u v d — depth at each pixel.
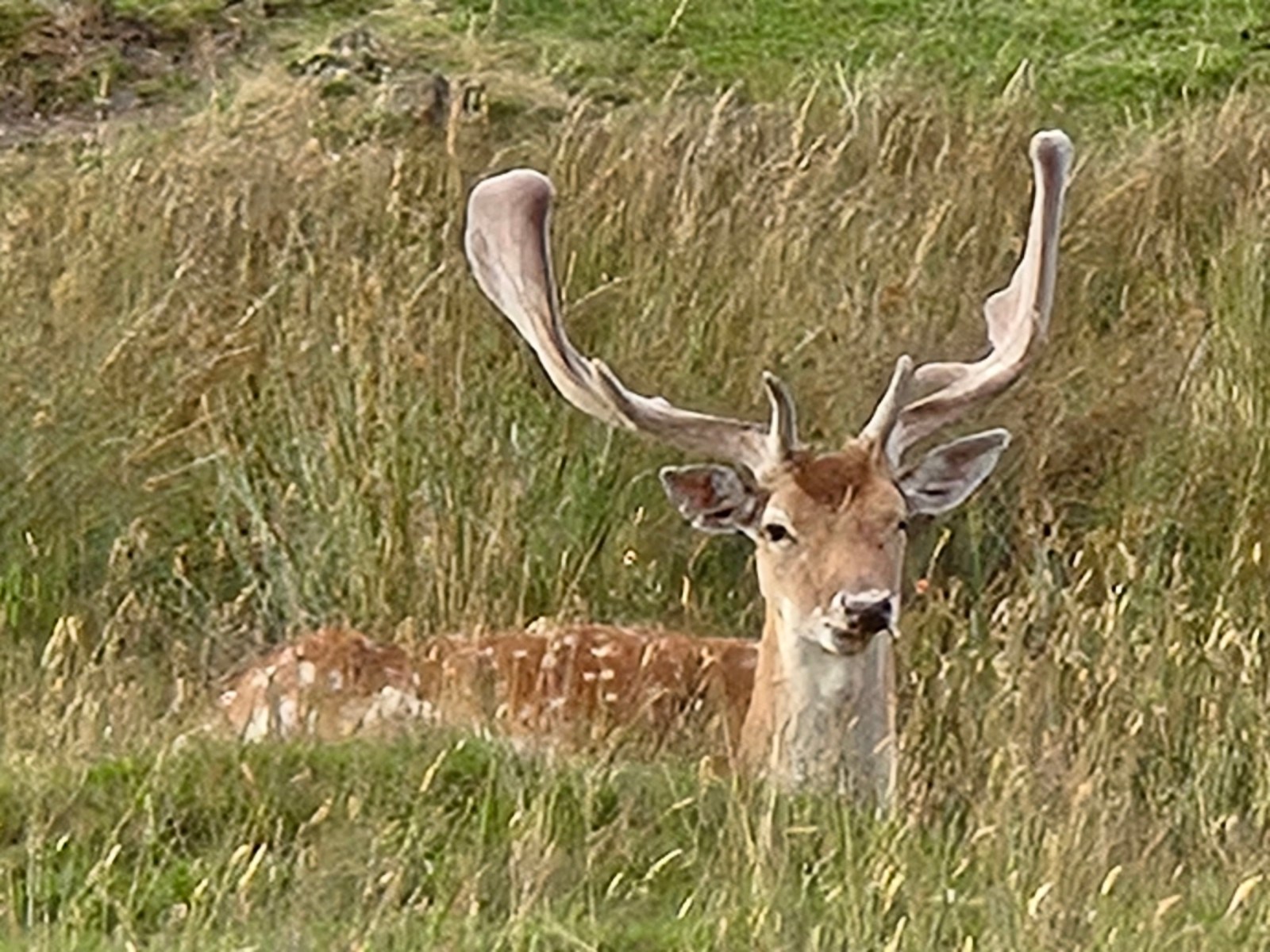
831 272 18.69
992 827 12.54
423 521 16.52
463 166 20.14
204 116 21.66
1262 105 22.20
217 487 17.05
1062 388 17.84
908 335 18.11
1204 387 17.94
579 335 18.23
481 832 12.61
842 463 13.82
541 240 15.05
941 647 16.02
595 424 17.11
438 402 17.09
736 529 13.86
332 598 16.30
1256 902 12.52
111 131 22.33
